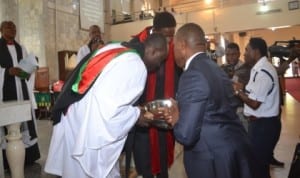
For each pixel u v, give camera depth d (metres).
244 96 2.41
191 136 1.36
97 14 12.99
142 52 1.75
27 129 3.68
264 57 2.47
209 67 1.45
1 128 2.71
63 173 1.75
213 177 1.42
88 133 1.55
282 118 6.75
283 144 4.54
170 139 2.24
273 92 2.45
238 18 12.82
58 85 7.82
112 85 1.52
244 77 3.11
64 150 1.75
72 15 11.43
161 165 2.21
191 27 1.54
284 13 11.88
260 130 2.49
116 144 1.63
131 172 2.60
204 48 1.54
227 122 1.45
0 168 2.40
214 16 13.23
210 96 1.39
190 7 16.09
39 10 9.66
